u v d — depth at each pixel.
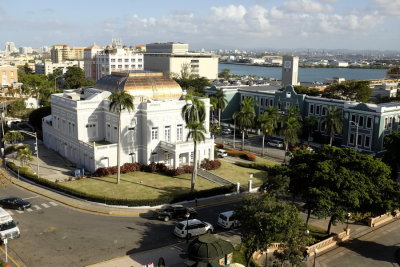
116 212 54.16
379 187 46.19
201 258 35.78
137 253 42.91
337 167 46.97
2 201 55.06
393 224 55.09
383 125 86.50
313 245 45.25
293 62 169.62
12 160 79.56
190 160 75.75
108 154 71.38
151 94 79.00
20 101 130.12
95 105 76.25
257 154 92.31
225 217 50.41
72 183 64.88
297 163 50.56
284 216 36.22
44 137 93.50
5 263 37.53
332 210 43.44
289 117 87.12
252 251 38.84
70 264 40.06
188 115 64.12
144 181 67.25
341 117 90.31
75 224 50.09
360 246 47.78
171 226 50.66
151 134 73.62
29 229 48.16
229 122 126.69
